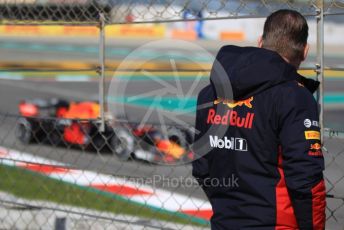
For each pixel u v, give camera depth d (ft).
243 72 33.40
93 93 193.26
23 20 57.72
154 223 59.88
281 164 32.91
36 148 88.53
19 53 270.05
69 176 72.74
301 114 31.99
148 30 265.13
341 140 52.44
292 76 33.04
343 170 58.85
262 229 33.14
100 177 68.95
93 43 284.20
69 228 56.18
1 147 90.22
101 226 58.44
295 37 34.06
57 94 193.26
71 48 277.03
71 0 55.36
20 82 213.87
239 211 34.04
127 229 58.44
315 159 31.45
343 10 47.09
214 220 35.50
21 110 121.70
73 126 79.61
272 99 32.73
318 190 31.30
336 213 55.01
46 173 76.54
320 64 40.06
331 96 165.68
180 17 59.72
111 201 66.44
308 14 40.73
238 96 34.09
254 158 33.58
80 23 49.67
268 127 32.78
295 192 31.53
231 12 52.80
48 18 57.26
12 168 82.64
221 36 235.81
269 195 32.99
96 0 51.90
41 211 60.85
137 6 66.13
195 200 66.08
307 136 31.63
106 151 80.53
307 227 31.65
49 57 258.78
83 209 64.34
